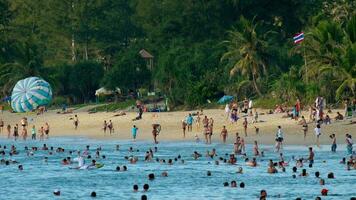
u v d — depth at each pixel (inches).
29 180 4515.3
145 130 7588.6
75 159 5433.1
